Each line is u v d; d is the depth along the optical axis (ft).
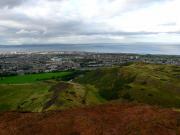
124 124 121.19
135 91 479.82
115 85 552.00
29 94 499.10
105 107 146.82
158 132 113.70
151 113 132.67
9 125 132.77
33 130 123.95
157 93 469.57
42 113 147.95
